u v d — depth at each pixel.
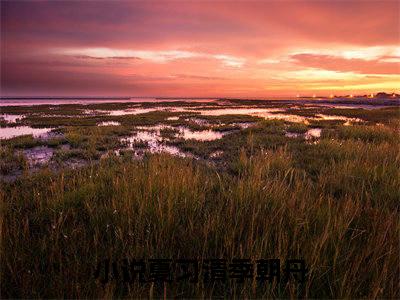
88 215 3.76
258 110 43.28
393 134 11.76
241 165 7.20
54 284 2.37
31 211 4.08
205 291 2.37
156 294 2.39
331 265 2.65
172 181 4.35
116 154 9.78
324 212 3.52
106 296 2.16
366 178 5.53
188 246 2.96
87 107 54.72
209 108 51.06
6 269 2.54
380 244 2.77
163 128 17.89
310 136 14.02
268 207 3.75
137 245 2.81
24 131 16.92
